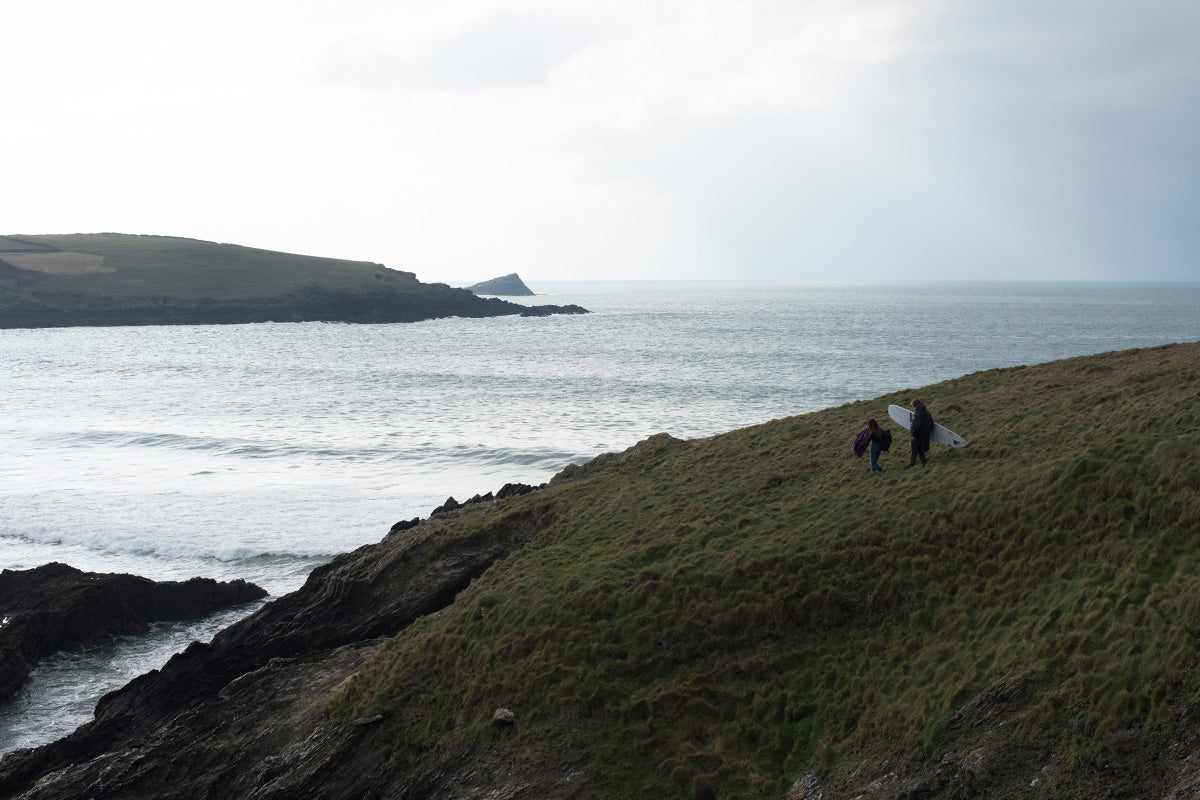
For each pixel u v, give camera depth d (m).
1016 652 12.91
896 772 11.98
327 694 18.83
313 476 47.69
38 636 25.53
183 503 41.50
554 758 14.39
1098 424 20.25
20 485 45.53
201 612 28.97
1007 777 10.90
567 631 17.30
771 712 14.36
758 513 21.22
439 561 24.67
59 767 19.20
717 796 12.95
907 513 18.08
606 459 32.81
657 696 15.08
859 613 15.97
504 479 46.97
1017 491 17.19
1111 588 13.27
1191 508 14.12
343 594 24.11
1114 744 10.42
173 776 17.20
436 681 17.61
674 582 17.97
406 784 15.32
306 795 15.74
